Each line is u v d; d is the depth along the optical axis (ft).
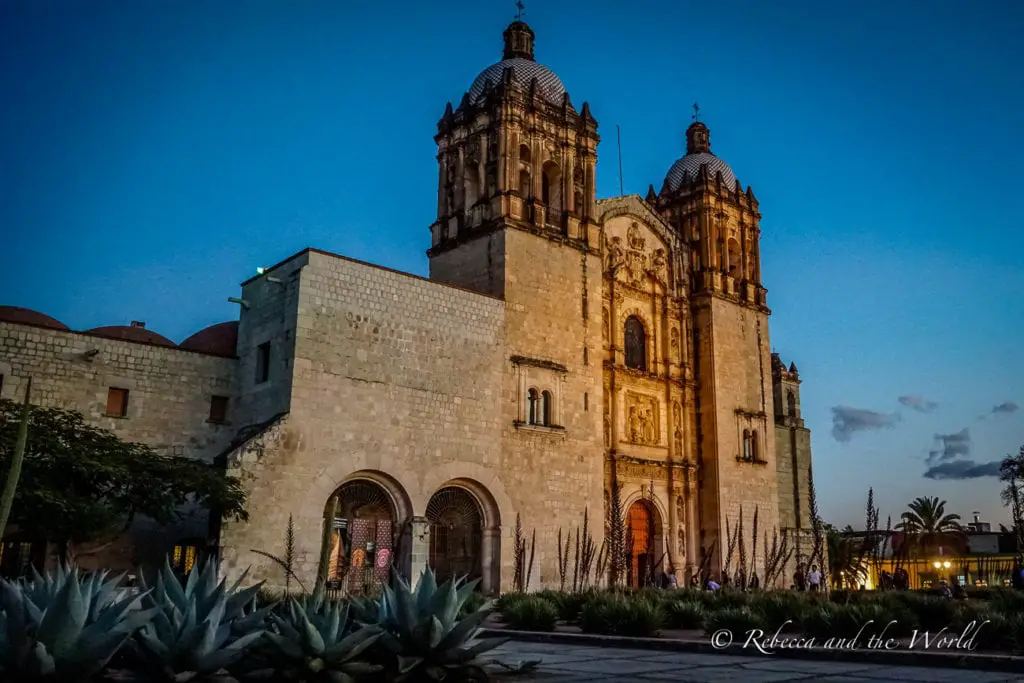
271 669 44.91
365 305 138.41
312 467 126.93
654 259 201.98
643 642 77.46
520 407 156.76
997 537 295.28
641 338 196.95
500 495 149.69
